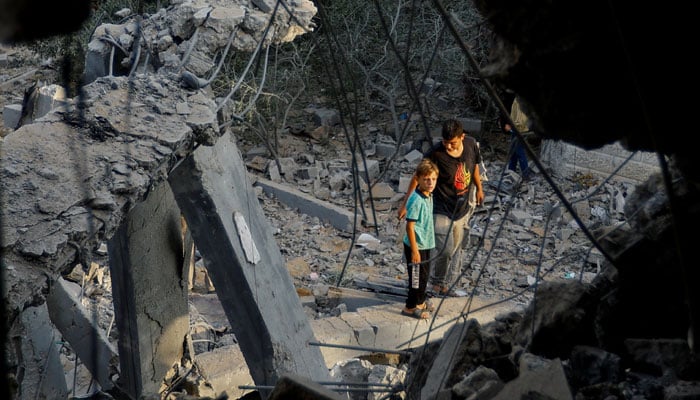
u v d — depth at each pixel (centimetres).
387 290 1026
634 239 313
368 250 1128
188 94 611
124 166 514
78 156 515
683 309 311
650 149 256
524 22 239
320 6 330
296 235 1166
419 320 896
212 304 984
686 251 267
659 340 310
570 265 1057
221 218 635
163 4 1087
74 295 764
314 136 1405
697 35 224
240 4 729
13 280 418
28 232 446
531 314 352
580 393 305
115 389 744
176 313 746
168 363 756
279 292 692
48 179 491
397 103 1488
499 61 254
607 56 236
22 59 1402
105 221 481
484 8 248
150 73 636
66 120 550
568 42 235
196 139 584
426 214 831
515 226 1152
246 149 1375
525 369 311
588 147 262
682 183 282
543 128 264
